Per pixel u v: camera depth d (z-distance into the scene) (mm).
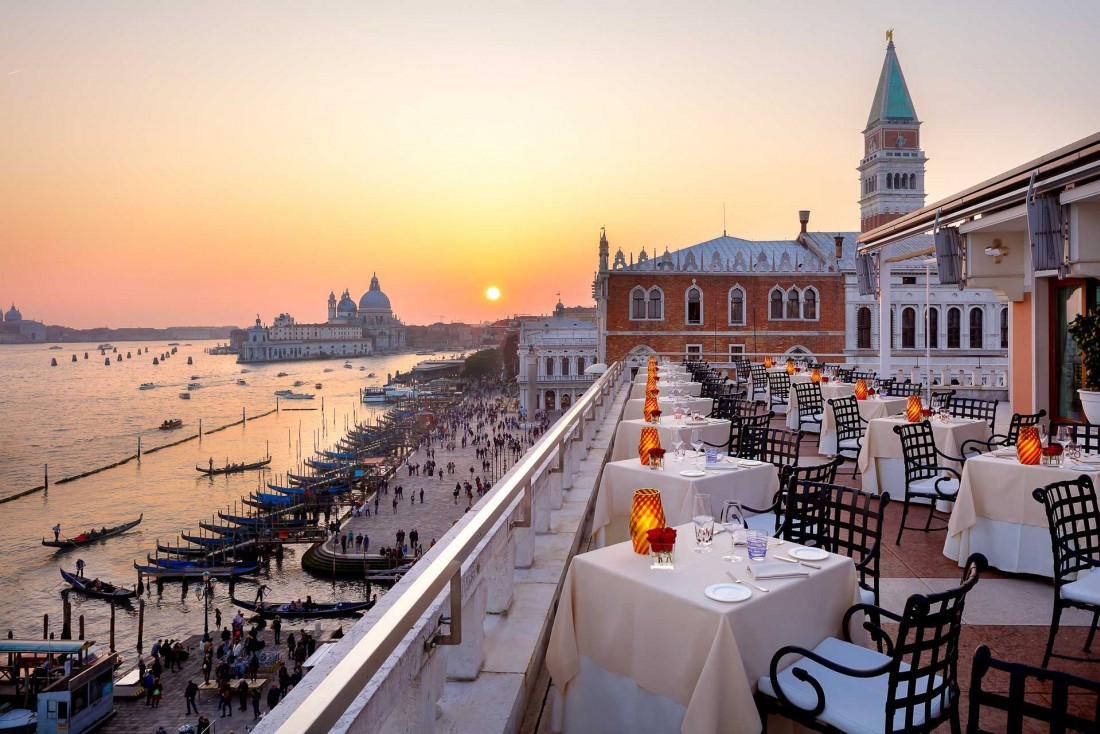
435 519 74875
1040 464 7211
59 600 59406
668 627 3898
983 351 49781
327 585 61156
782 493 6219
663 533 4227
